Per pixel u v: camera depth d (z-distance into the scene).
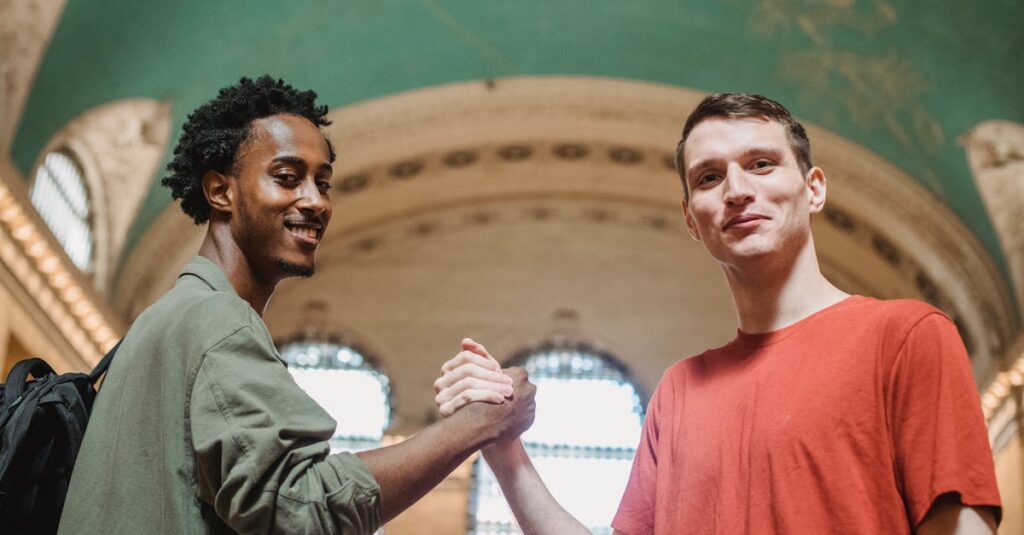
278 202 3.65
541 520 3.91
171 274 20.47
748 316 3.70
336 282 25.17
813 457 3.23
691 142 3.77
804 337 3.48
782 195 3.65
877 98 20.06
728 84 20.95
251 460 3.05
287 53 19.72
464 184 24.27
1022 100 18.45
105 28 16.92
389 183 23.64
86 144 18.50
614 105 21.75
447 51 20.62
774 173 3.67
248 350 3.24
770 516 3.24
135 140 18.94
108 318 18.72
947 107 19.44
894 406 3.27
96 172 18.88
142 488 3.16
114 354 3.44
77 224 18.72
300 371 24.62
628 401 24.41
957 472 3.10
